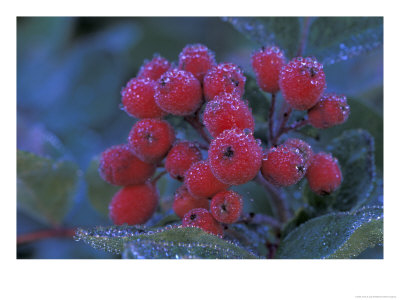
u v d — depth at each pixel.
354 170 0.19
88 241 0.17
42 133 0.26
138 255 0.16
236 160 0.16
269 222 0.19
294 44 0.21
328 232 0.18
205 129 0.18
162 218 0.20
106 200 0.23
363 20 0.21
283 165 0.17
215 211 0.17
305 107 0.17
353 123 0.21
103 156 0.18
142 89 0.18
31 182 0.22
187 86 0.17
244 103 0.17
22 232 0.24
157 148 0.17
